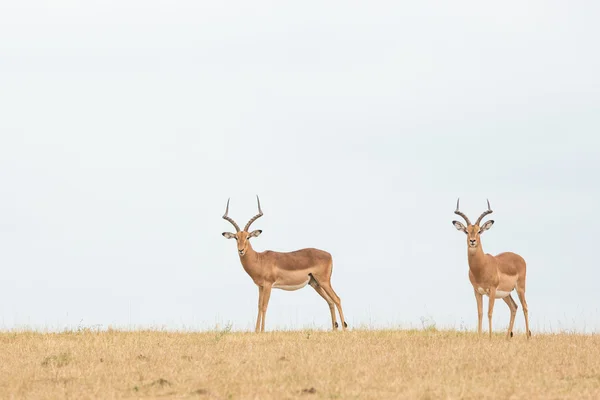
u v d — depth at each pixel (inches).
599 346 1253.1
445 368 1020.5
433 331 1557.6
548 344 1269.7
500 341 1341.0
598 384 943.0
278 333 1489.9
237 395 888.9
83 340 1359.5
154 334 1466.5
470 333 1526.8
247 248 1758.1
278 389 901.8
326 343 1275.8
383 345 1237.7
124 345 1251.8
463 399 855.1
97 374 1005.2
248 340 1333.7
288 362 1070.4
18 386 932.6
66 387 938.7
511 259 1504.7
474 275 1460.4
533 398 860.6
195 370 1022.4
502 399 856.3
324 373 986.1
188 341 1331.2
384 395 876.6
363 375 981.8
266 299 1780.3
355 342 1286.9
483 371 1015.0
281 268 1792.6
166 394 904.9
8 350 1219.9
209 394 893.2
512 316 1542.8
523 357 1103.0
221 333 1425.9
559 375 995.9
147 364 1073.5
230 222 1786.4
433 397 865.5
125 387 938.1
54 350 1211.9
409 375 982.4
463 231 1483.8
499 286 1469.0
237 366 1041.5
